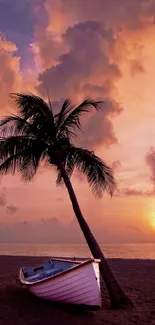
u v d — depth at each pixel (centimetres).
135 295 1422
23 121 1381
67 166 1496
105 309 1174
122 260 2952
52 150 1387
